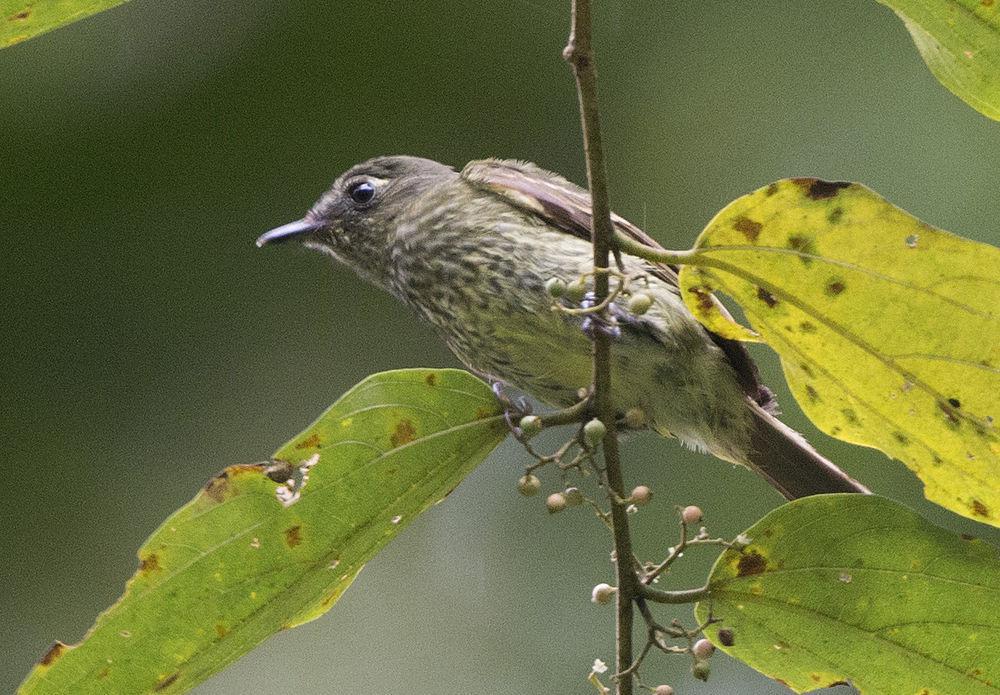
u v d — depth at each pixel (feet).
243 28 36.22
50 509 35.76
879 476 33.24
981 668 17.69
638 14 36.83
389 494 18.61
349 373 37.42
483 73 37.55
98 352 36.35
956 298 16.51
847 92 35.76
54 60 35.29
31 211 36.06
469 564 35.88
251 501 18.08
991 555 17.37
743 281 17.30
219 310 37.09
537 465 17.74
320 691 34.88
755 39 36.22
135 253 36.76
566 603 35.04
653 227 36.68
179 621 18.03
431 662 34.94
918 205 34.32
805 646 18.08
